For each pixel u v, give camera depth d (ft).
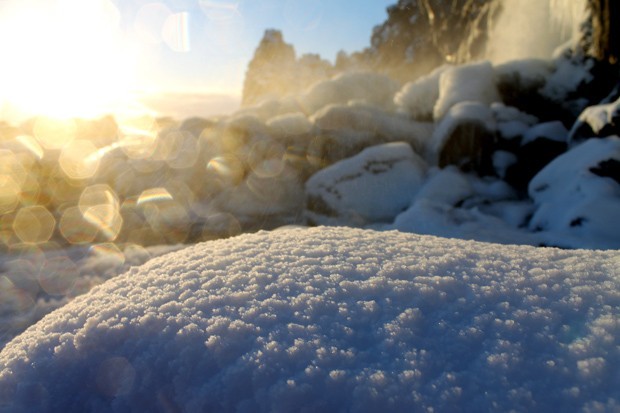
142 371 3.24
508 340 2.95
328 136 19.21
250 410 2.77
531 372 2.71
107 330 3.54
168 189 18.95
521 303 3.29
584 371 2.65
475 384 2.68
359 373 2.81
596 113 13.74
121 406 3.22
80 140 25.61
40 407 3.35
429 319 3.22
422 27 57.06
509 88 19.51
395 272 3.84
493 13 27.68
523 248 4.54
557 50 19.56
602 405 2.43
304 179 18.61
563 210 11.77
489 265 3.95
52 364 3.49
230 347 3.13
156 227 16.30
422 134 19.27
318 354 2.96
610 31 16.31
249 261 4.37
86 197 19.17
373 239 4.97
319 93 27.76
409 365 2.84
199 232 15.78
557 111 18.25
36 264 13.08
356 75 28.50
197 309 3.56
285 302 3.50
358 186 16.08
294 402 2.71
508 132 16.39
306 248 4.63
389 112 21.47
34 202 19.07
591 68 17.48
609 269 3.73
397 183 16.20
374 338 3.08
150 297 3.90
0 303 10.36
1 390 3.44
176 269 4.46
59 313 4.13
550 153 15.39
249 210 17.48
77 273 12.26
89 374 3.40
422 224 12.80
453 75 19.83
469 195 14.73
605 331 2.90
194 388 3.01
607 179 11.80
